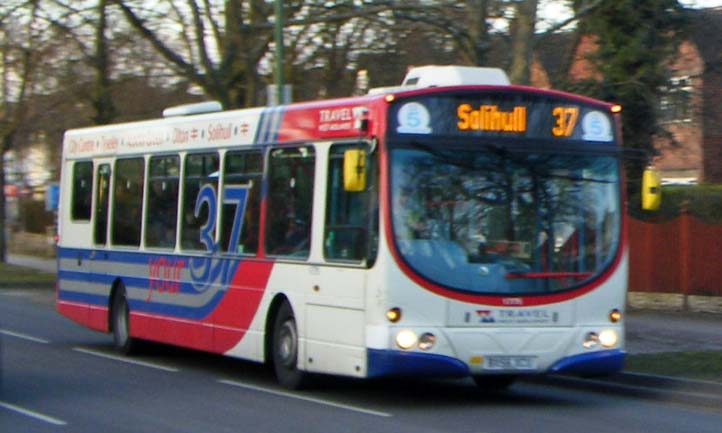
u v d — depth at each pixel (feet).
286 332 67.00
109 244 87.40
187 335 76.64
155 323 80.64
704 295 116.16
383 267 57.93
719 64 131.64
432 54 121.80
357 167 57.67
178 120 79.41
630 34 118.93
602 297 61.16
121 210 86.28
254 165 70.54
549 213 60.64
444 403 63.98
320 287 62.95
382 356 57.82
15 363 80.53
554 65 136.26
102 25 131.95
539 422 57.16
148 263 81.76
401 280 57.88
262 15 120.37
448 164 59.26
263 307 68.54
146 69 142.20
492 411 61.05
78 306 91.86
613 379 71.15
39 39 143.95
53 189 114.93
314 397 65.05
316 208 63.82
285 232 67.00
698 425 57.31
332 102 63.41
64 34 137.08
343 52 127.85
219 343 73.10
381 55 125.59
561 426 55.98
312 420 56.59
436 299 58.29
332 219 62.44
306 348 64.34
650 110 122.11
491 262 59.26
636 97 120.78
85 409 59.88
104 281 87.86
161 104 151.23
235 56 122.01
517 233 59.93
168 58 125.18
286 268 66.33
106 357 84.94
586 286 60.75
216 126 74.90
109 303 87.30
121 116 150.20
